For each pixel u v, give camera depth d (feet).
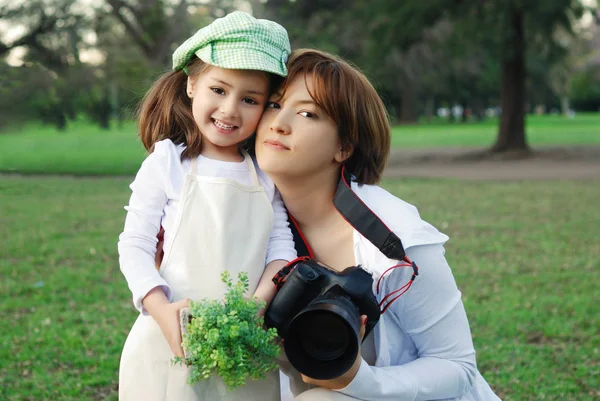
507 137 72.43
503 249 25.30
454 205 36.73
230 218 7.03
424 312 7.29
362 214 7.07
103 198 38.93
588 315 17.63
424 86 189.57
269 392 7.13
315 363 6.53
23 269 22.21
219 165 7.41
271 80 7.25
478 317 17.28
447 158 71.41
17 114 53.57
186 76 7.79
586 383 13.39
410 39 70.85
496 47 67.15
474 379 7.60
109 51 71.15
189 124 7.57
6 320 17.15
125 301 18.97
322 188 7.45
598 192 41.68
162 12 72.13
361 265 6.98
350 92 7.07
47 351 15.03
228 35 7.04
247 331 6.27
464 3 66.13
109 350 15.16
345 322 6.05
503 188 44.52
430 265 7.19
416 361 7.36
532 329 16.60
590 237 27.48
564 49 70.95
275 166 7.11
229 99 7.07
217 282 6.94
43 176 50.42
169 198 7.25
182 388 6.84
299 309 6.68
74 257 24.13
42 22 65.57
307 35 85.51
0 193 40.24
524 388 13.15
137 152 71.26
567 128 140.26
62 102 67.72
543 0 62.18
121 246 7.13
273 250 7.40
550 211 34.35
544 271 22.13
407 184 47.44
